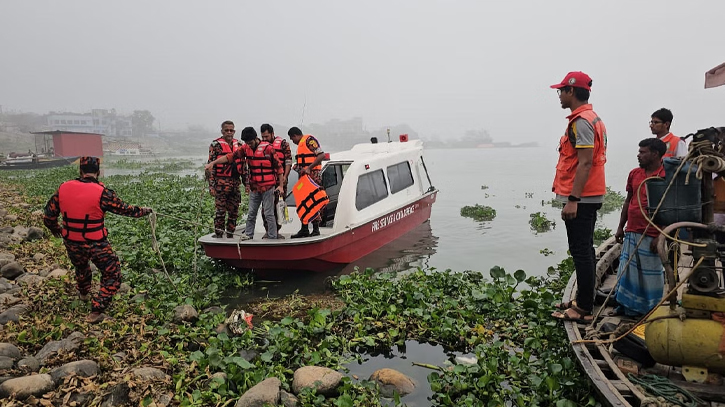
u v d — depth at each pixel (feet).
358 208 30.63
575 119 15.24
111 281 19.42
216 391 14.96
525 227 42.34
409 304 22.18
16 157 142.72
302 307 23.24
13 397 13.14
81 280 20.34
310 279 27.58
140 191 64.85
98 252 19.03
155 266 28.55
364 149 38.11
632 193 17.51
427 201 40.63
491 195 64.49
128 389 14.08
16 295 20.99
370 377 16.44
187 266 28.48
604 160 15.64
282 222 29.09
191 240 32.94
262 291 25.81
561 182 16.21
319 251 26.71
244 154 28.17
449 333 19.06
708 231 12.78
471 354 18.40
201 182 83.46
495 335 19.47
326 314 20.49
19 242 30.76
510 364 16.34
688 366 12.84
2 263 24.97
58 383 14.29
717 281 12.50
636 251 15.96
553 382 14.14
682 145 20.54
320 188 27.68
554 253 33.30
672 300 13.07
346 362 17.49
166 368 16.01
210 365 16.22
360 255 31.04
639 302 16.35
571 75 15.71
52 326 18.01
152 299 22.20
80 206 18.62
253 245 25.81
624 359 14.12
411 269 29.55
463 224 43.83
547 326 18.49
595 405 13.29
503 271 24.80
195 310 21.24
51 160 136.87
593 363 13.60
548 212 50.21
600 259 22.18
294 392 15.16
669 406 11.48
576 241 16.12
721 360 12.27
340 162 34.71
